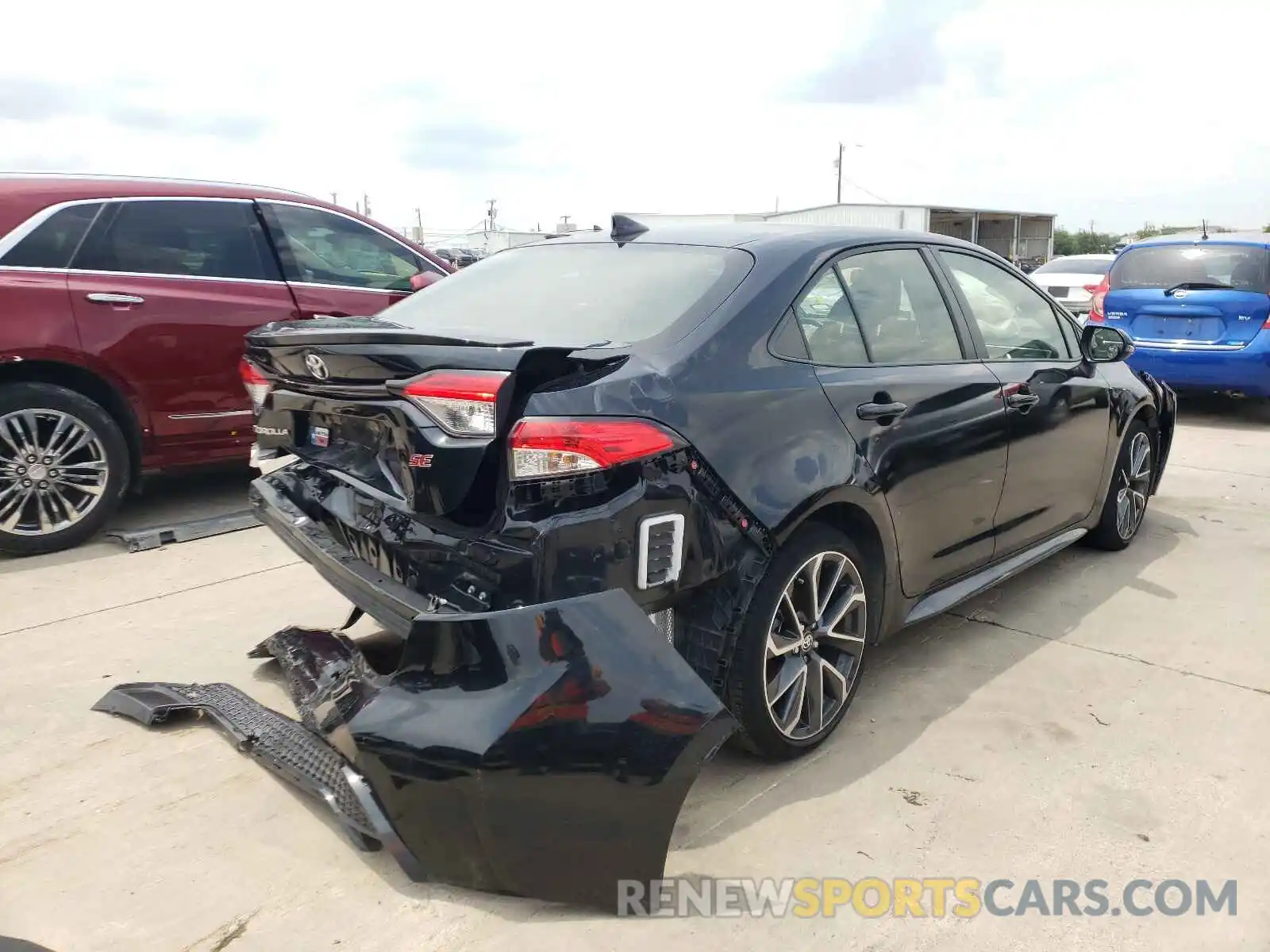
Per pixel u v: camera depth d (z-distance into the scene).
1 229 4.67
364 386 2.53
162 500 5.88
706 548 2.55
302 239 5.67
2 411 4.57
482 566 2.38
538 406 2.32
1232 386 8.35
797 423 2.80
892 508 3.14
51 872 2.41
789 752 2.94
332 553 2.89
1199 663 3.73
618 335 2.75
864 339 3.21
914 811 2.74
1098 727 3.23
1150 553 5.07
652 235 3.33
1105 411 4.52
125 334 4.91
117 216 5.01
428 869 2.27
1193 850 2.59
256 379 3.24
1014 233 40.03
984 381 3.62
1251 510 5.89
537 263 3.41
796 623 2.88
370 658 3.61
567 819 2.20
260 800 2.73
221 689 3.24
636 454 2.39
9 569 4.61
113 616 4.05
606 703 2.21
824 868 2.49
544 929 2.24
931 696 3.46
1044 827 2.68
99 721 3.16
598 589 2.34
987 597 4.45
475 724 2.15
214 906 2.30
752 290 2.89
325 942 2.19
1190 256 8.55
